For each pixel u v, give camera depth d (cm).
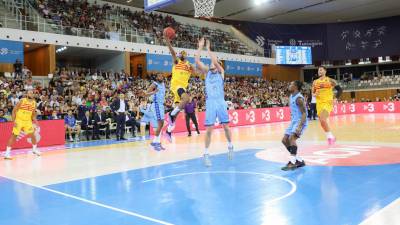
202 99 2141
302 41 3866
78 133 1457
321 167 641
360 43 3744
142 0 2955
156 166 728
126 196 488
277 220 361
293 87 634
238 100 2492
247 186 517
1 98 1521
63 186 570
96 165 778
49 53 2222
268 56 3653
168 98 1905
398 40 3597
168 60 2747
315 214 375
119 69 2650
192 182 559
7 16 2122
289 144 647
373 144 945
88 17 2542
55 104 1599
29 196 513
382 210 380
